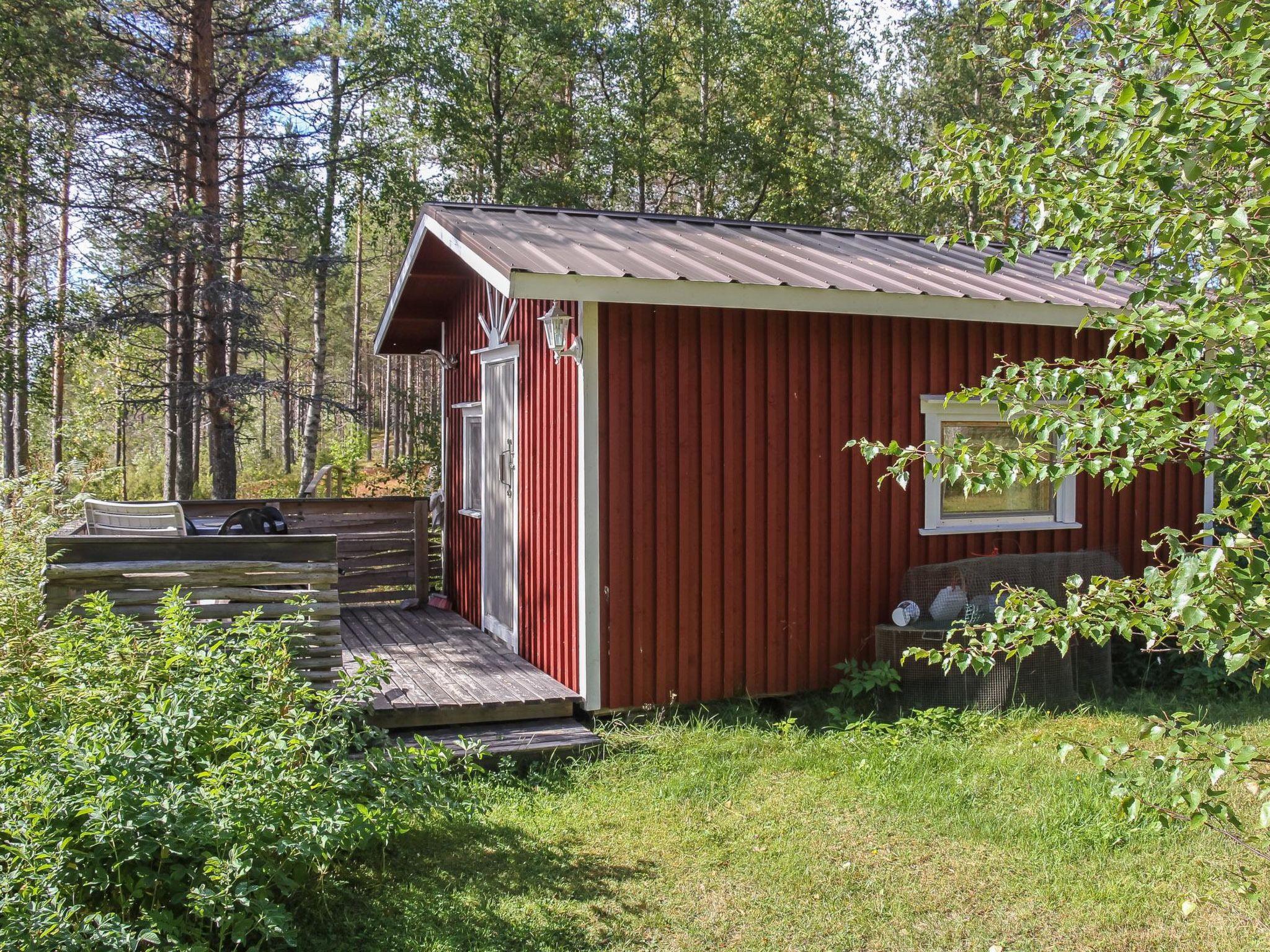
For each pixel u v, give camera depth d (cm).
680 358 677
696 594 686
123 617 502
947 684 695
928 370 768
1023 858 465
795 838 491
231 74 1656
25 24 1487
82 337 1653
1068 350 820
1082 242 322
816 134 2753
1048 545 823
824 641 732
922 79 2761
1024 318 728
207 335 1612
